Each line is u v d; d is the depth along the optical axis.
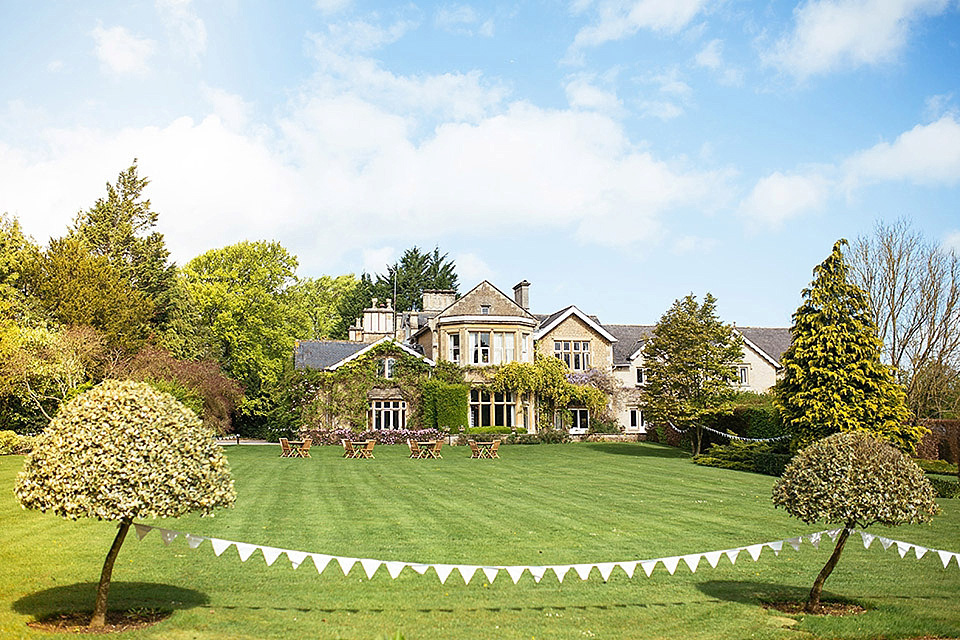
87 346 34.25
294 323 52.91
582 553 12.13
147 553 11.67
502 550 12.27
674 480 24.09
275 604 9.05
